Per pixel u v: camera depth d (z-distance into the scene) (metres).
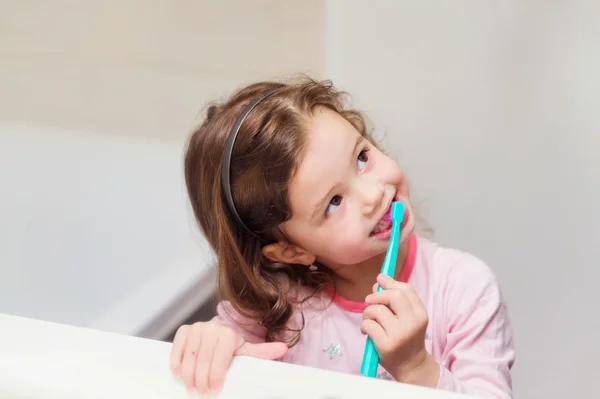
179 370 0.53
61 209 1.15
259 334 0.90
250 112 0.80
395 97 1.12
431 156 1.13
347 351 0.85
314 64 1.32
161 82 1.34
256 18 1.37
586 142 1.07
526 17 1.05
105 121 1.28
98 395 0.51
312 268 0.88
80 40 1.41
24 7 1.46
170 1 1.38
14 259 1.10
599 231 1.10
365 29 1.11
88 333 0.55
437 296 0.86
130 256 1.06
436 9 1.08
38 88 1.35
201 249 1.02
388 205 0.78
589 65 1.04
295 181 0.76
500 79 1.08
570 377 1.15
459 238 1.16
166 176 1.16
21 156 1.24
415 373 0.73
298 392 0.50
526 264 1.14
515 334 1.16
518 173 1.11
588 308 1.12
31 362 0.53
